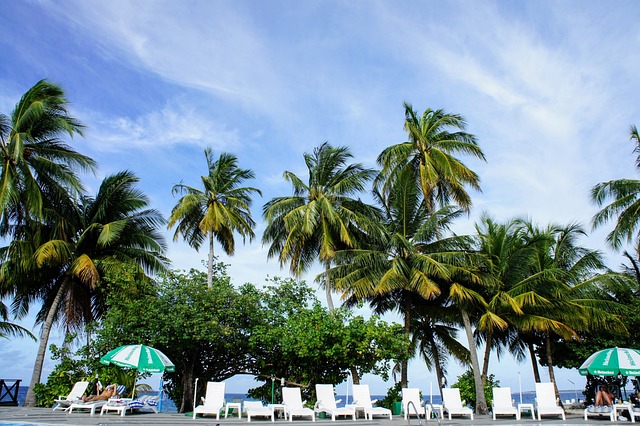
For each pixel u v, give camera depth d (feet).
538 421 53.06
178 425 41.55
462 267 70.74
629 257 83.41
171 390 71.67
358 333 62.54
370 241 79.66
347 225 76.95
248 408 50.65
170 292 65.62
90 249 77.87
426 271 68.74
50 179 71.46
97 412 56.39
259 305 71.72
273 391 63.77
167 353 67.00
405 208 77.71
